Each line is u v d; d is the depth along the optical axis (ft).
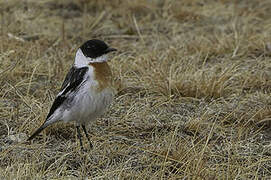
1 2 72.08
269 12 74.54
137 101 50.83
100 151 42.04
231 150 42.47
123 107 49.83
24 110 48.14
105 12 73.41
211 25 70.49
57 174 38.29
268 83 54.24
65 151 42.16
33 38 65.10
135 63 58.13
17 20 66.85
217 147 43.16
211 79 53.11
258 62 58.08
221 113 48.88
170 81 52.31
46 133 44.75
